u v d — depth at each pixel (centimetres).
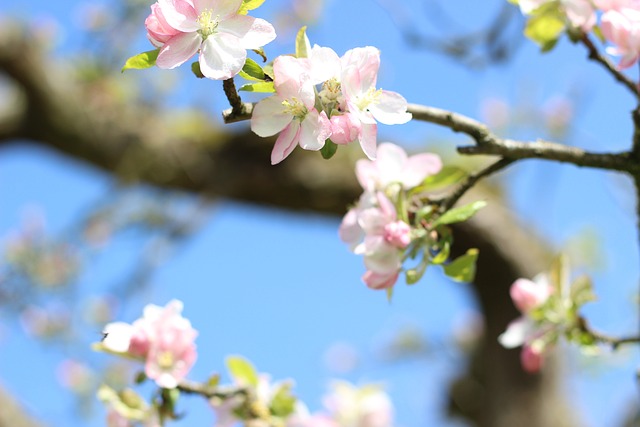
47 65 646
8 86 665
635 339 250
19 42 632
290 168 653
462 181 199
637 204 213
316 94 159
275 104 158
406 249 193
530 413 616
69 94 655
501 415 627
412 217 201
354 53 160
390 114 160
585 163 200
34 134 664
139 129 668
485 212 645
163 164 661
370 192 203
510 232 650
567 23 217
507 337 253
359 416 312
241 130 670
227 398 234
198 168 662
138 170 660
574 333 250
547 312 251
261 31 150
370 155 159
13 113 654
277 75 157
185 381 223
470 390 746
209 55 150
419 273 192
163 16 150
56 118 652
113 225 668
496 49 399
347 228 204
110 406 221
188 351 212
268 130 158
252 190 661
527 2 216
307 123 156
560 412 617
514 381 629
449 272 194
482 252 645
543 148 197
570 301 251
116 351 213
